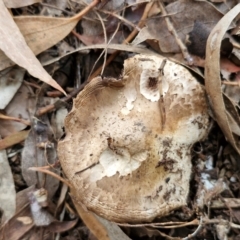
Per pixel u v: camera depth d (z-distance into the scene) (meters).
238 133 0.18
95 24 0.19
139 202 0.16
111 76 0.19
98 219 0.18
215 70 0.16
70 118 0.16
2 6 0.17
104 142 0.16
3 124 0.18
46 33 0.18
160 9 0.19
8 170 0.18
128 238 0.17
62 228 0.18
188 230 0.18
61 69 0.19
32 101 0.19
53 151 0.18
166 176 0.16
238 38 0.18
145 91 0.16
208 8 0.18
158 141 0.16
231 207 0.18
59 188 0.18
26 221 0.18
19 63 0.17
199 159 0.18
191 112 0.16
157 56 0.17
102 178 0.16
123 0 0.19
